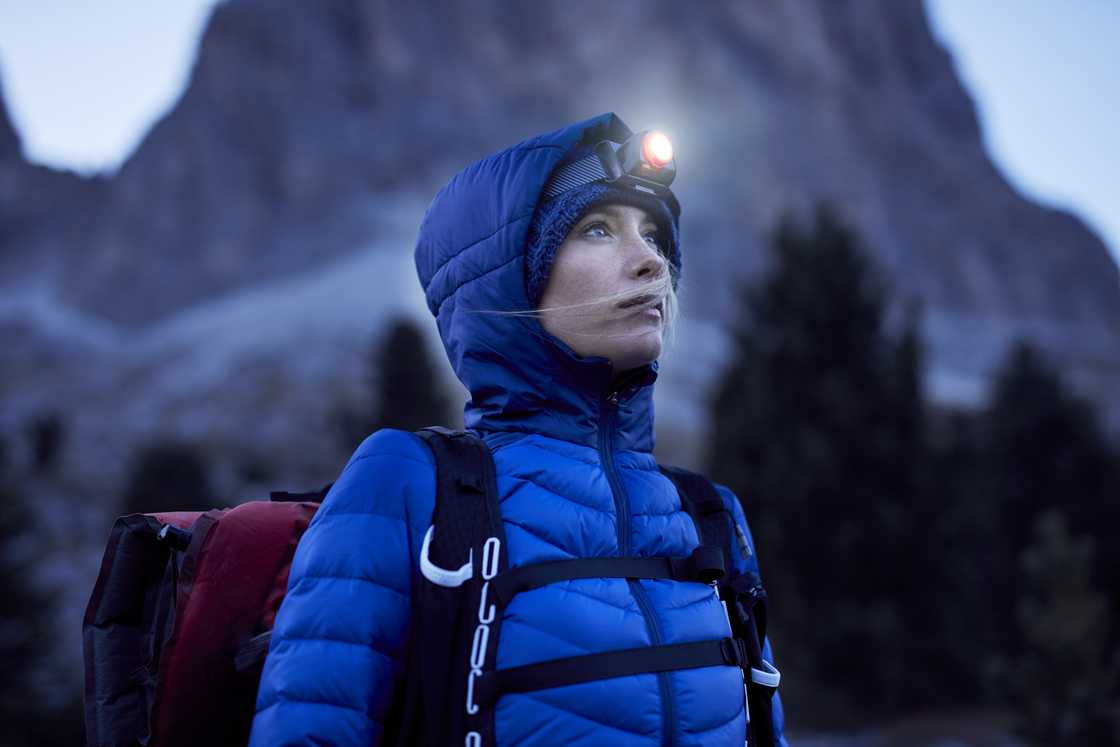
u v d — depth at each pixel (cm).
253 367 8144
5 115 15800
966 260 13375
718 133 13362
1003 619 1677
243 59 14425
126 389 8731
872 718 1559
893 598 1648
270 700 113
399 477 124
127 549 131
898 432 1752
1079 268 14462
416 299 9556
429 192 12988
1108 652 1263
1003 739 1373
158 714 121
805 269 1875
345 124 13875
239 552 126
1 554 1280
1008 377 1883
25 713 1186
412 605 119
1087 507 1703
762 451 1775
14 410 8106
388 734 117
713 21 15238
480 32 14975
